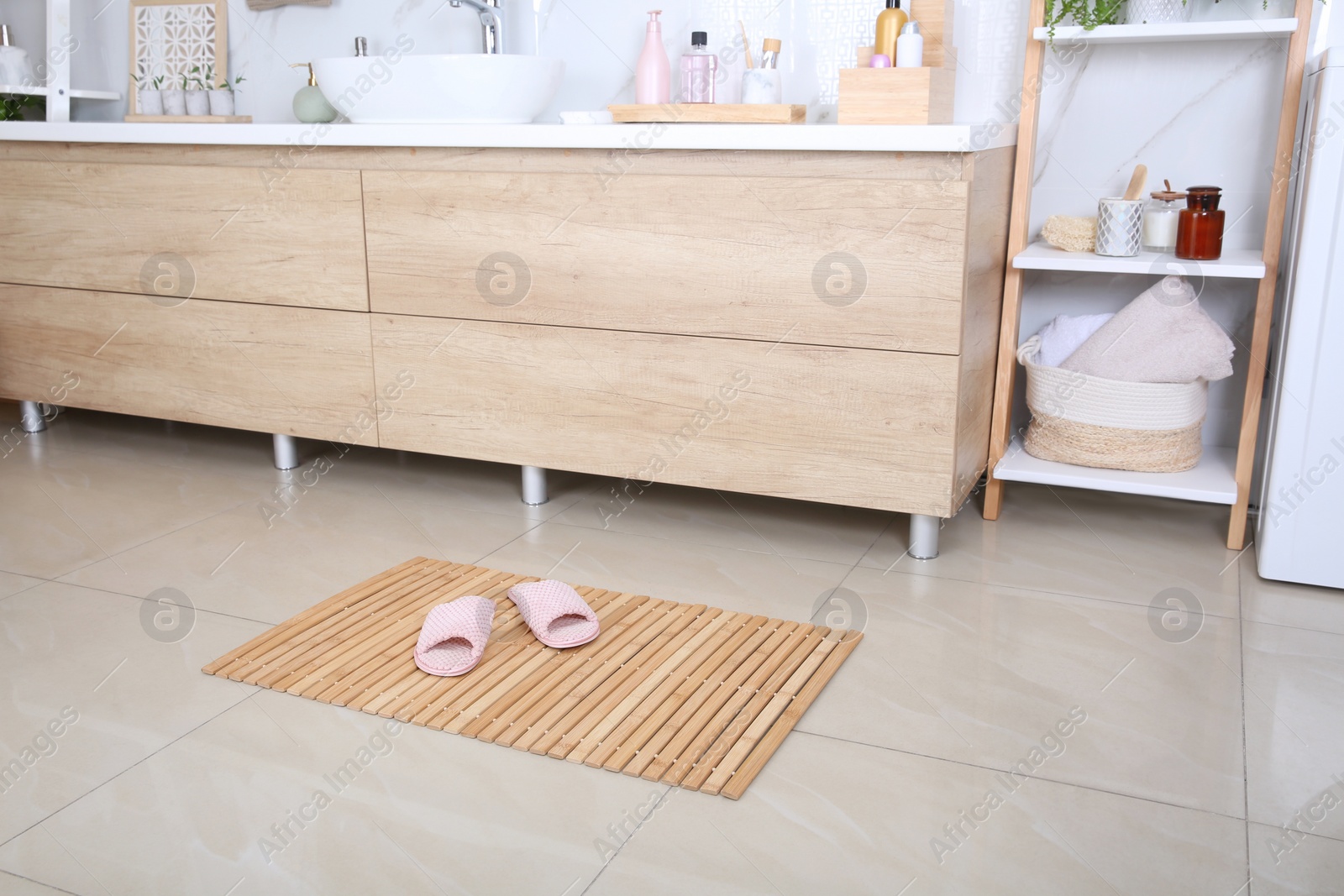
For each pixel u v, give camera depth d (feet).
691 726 4.59
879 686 4.94
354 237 7.00
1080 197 7.16
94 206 7.73
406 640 5.38
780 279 6.02
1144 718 4.66
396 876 3.68
